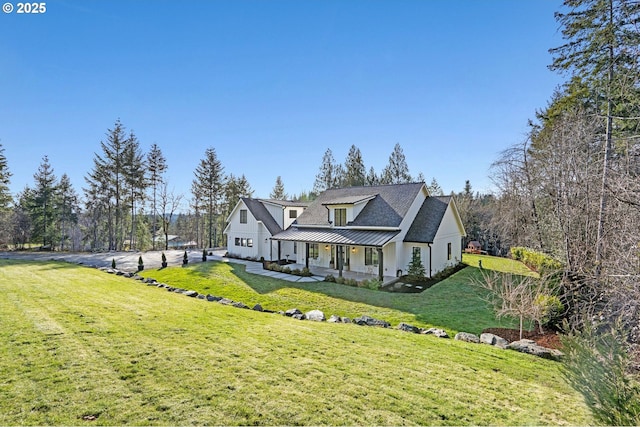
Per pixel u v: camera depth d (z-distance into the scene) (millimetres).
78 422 4125
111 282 15945
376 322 10148
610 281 7410
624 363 4004
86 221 52031
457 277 19859
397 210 21156
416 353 7125
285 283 18031
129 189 43344
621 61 11469
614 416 3760
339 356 6762
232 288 17000
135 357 6234
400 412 4629
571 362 4461
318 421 4336
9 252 36344
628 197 7148
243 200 29047
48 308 9805
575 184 13547
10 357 6020
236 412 4492
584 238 11625
